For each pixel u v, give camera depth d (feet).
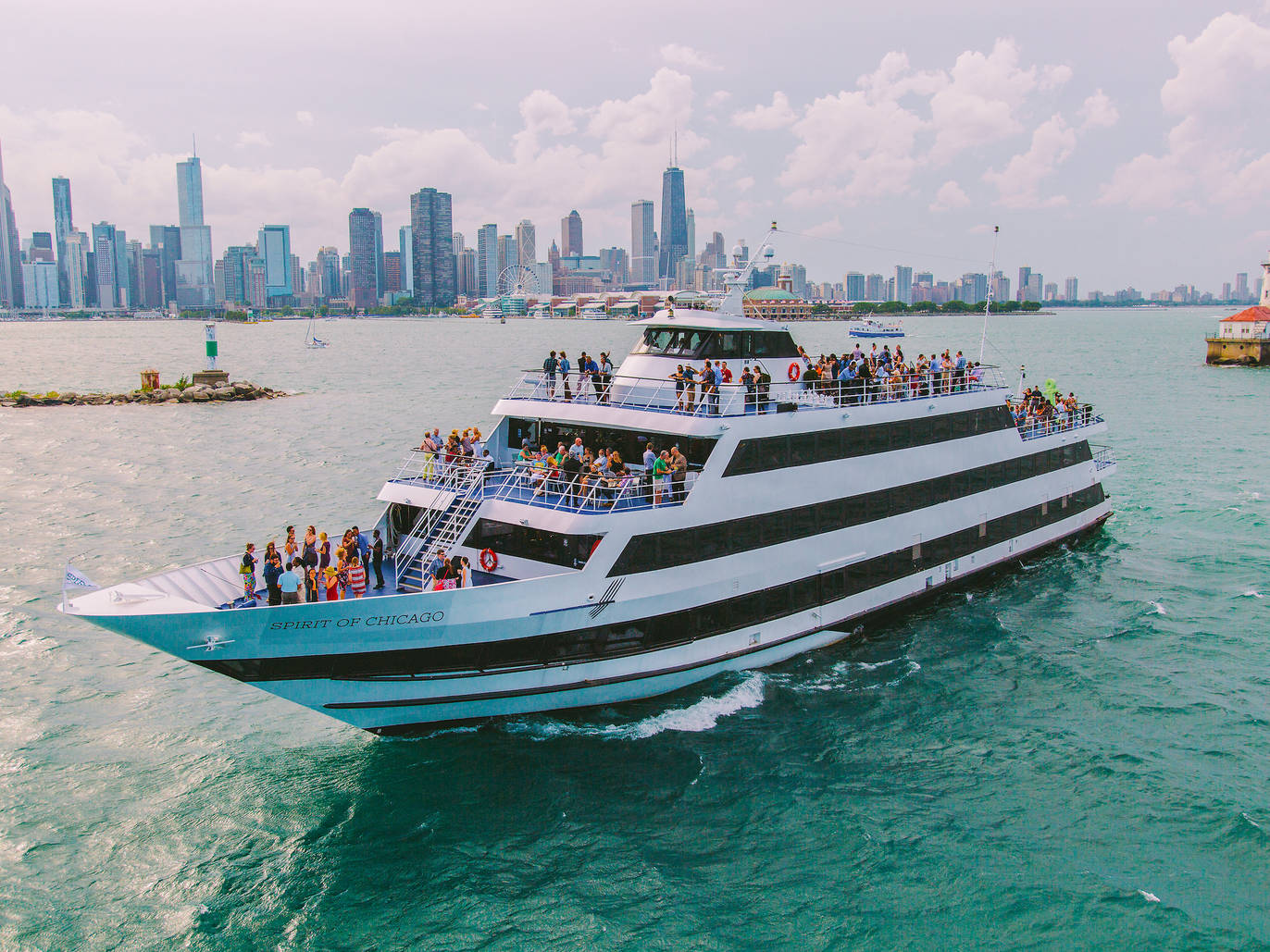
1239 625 116.16
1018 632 113.91
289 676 78.79
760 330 109.50
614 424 97.81
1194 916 64.49
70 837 74.23
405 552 95.50
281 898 67.00
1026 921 64.13
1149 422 287.69
